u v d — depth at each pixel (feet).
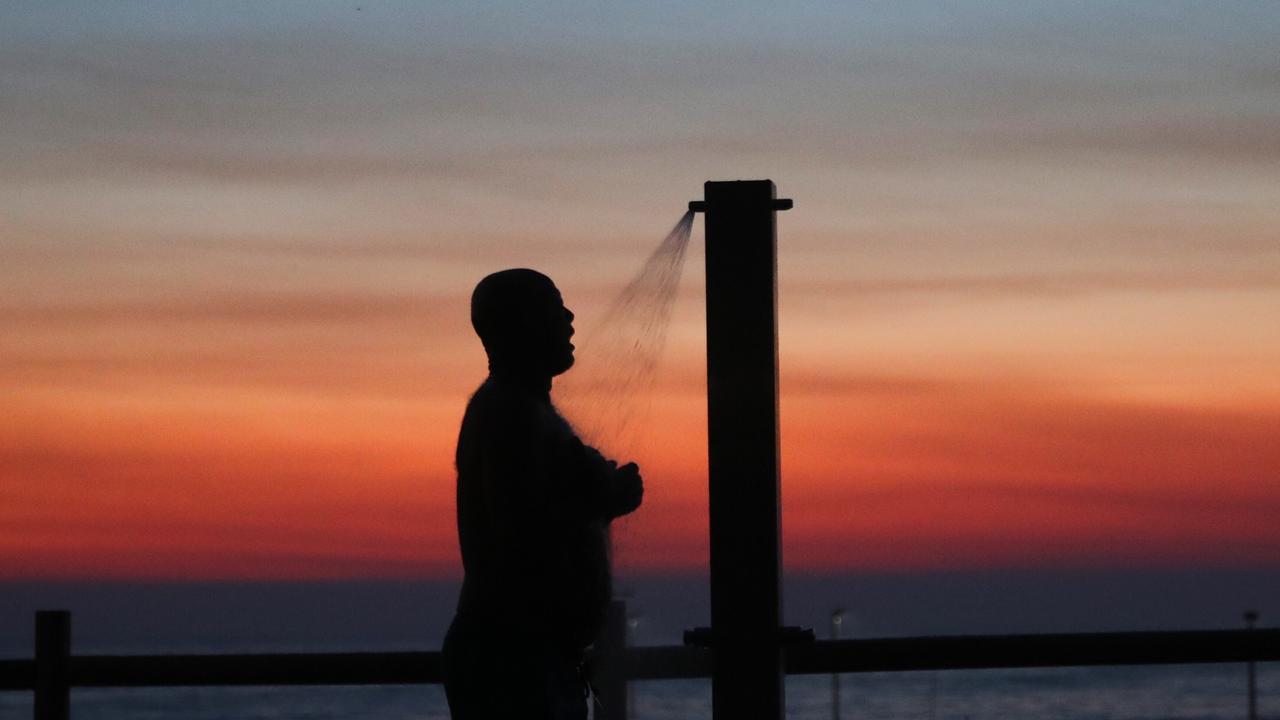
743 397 15.92
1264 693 551.18
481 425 14.11
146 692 549.95
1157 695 551.18
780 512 16.21
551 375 14.71
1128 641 16.22
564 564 13.85
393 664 17.01
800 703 523.70
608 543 14.28
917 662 16.34
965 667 16.34
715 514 15.90
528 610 13.83
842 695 548.31
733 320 16.01
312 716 474.49
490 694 13.83
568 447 13.92
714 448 15.97
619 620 16.17
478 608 14.01
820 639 16.40
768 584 15.78
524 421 13.92
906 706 517.96
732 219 16.06
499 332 14.42
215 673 17.19
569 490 13.85
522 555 13.82
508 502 13.76
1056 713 499.10
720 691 15.76
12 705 260.83
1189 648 16.19
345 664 17.04
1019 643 16.28
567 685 14.08
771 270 15.97
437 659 16.97
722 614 15.83
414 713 483.10
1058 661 16.22
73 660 17.39
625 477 14.11
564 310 14.69
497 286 14.47
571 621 13.92
